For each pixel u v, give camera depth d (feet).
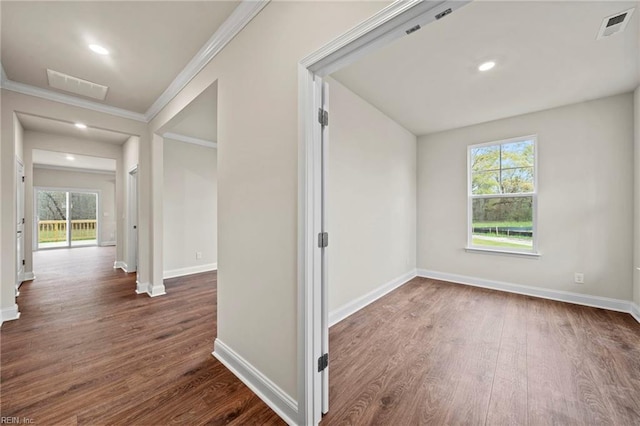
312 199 4.58
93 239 30.66
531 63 7.81
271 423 4.75
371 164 10.89
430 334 8.07
